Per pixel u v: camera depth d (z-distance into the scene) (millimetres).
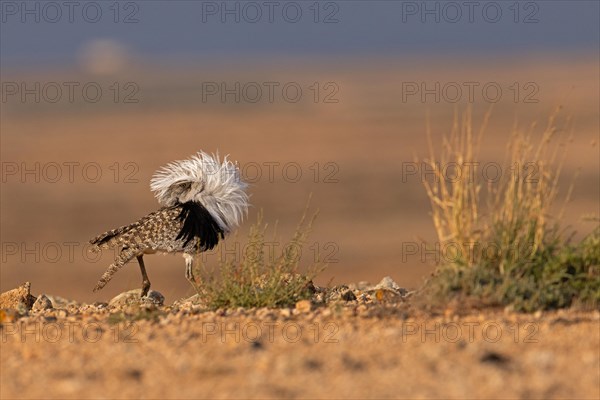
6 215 91938
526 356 16266
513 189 20812
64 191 107125
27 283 26250
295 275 22719
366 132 168500
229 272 22312
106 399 14719
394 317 19328
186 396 14711
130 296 26297
